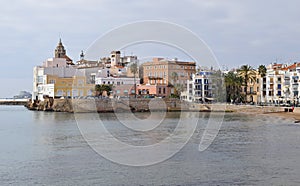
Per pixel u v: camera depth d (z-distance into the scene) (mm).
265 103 117125
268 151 35250
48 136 48750
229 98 124500
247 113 96625
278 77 127562
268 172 26984
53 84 123000
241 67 129375
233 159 31484
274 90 127750
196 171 27156
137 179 25188
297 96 125000
